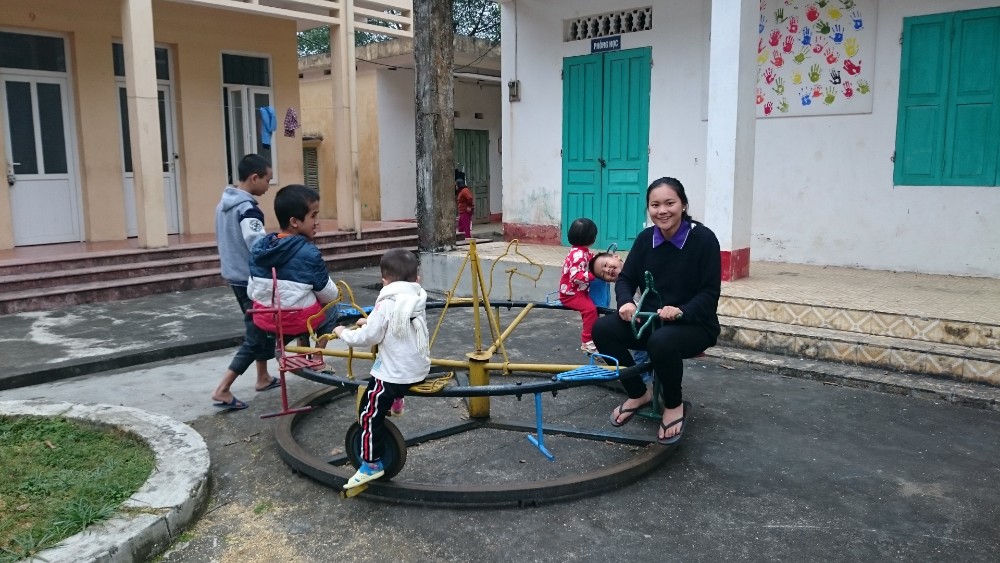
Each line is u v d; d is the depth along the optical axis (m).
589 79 9.52
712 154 6.49
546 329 6.84
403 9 12.45
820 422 4.29
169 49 11.25
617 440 3.98
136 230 11.09
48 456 3.64
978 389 4.59
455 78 16.52
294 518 3.21
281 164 12.79
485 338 6.50
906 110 7.09
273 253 4.10
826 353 5.27
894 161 7.21
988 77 6.64
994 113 6.63
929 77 6.93
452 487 3.26
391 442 3.29
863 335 5.31
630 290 4.00
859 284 6.50
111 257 9.02
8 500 3.16
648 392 4.38
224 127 11.91
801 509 3.23
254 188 4.84
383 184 16.09
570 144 9.81
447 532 3.06
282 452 3.78
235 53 11.98
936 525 3.08
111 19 10.38
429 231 8.88
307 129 16.91
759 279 6.77
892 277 6.92
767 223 8.09
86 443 3.82
